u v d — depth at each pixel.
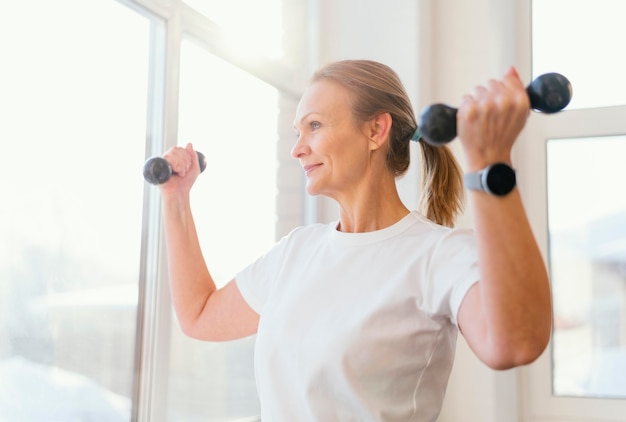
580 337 2.49
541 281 0.82
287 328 1.08
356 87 1.13
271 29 2.47
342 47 2.63
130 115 1.81
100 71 1.72
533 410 2.49
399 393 1.03
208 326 1.31
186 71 2.02
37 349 1.54
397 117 1.16
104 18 1.73
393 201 1.16
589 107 2.52
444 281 0.98
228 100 2.21
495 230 0.80
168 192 1.32
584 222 2.51
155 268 1.83
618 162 2.49
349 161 1.13
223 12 2.21
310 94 1.16
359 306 1.04
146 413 1.81
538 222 2.54
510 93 0.76
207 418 2.12
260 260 1.28
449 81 2.59
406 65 2.53
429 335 1.03
